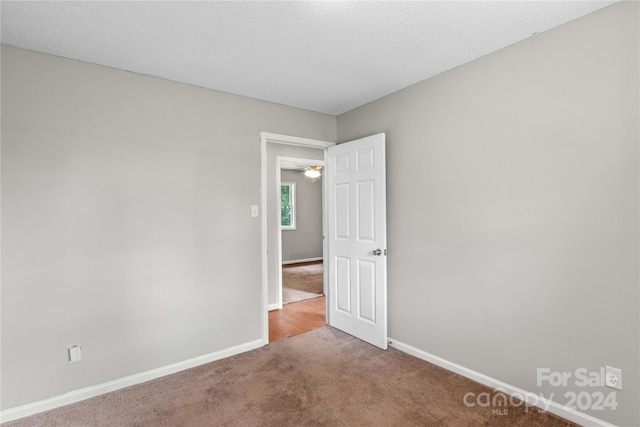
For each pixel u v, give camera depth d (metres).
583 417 1.85
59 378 2.16
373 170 2.98
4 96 2.01
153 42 2.02
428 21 1.82
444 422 1.92
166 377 2.51
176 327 2.61
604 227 1.76
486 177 2.26
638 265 1.65
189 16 1.75
